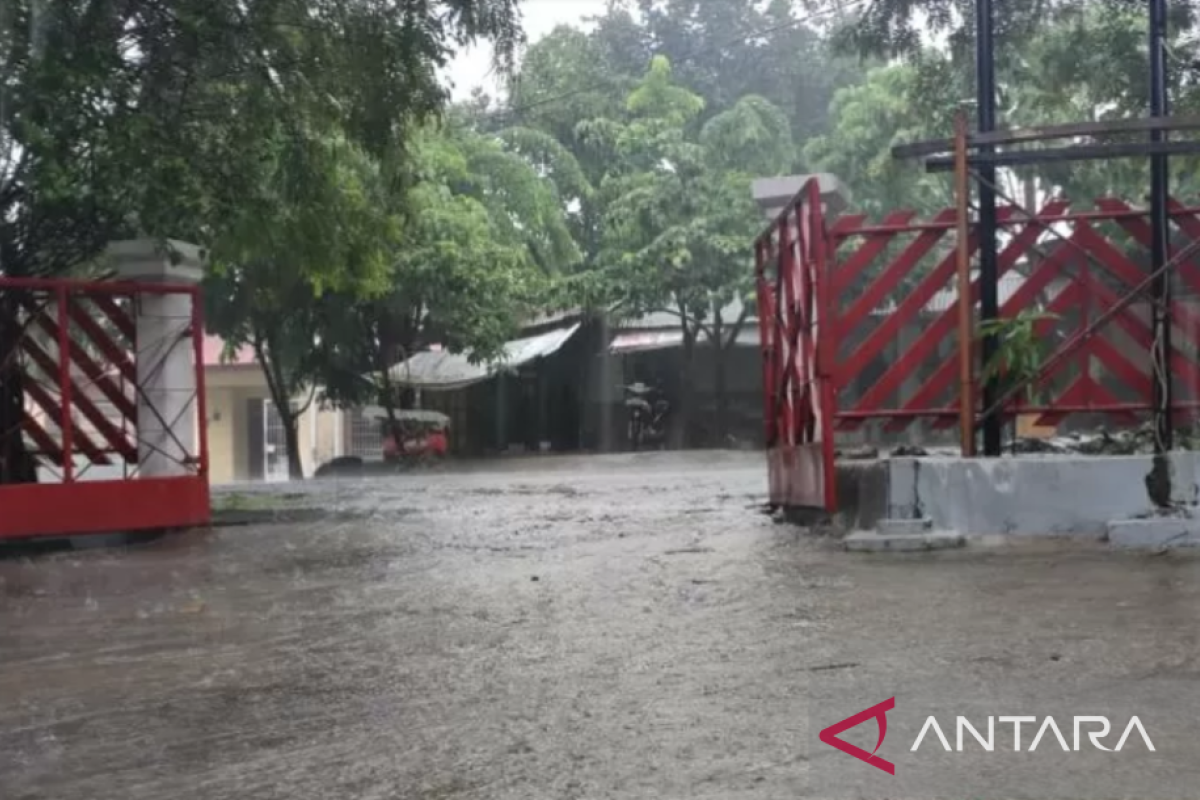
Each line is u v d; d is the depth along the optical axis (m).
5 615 7.00
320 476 25.48
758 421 31.78
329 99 12.12
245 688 4.91
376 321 27.02
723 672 4.79
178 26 10.80
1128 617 5.46
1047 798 3.41
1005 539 7.86
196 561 9.20
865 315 8.83
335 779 3.77
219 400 35.34
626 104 32.03
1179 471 7.75
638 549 8.51
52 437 12.30
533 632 5.70
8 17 10.05
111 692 4.95
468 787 3.65
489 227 27.48
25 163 11.05
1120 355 8.42
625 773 3.71
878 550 7.72
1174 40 12.37
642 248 29.41
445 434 31.09
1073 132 8.18
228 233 11.51
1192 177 14.64
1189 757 3.68
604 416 33.00
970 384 8.28
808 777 3.63
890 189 24.31
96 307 12.66
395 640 5.69
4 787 3.81
